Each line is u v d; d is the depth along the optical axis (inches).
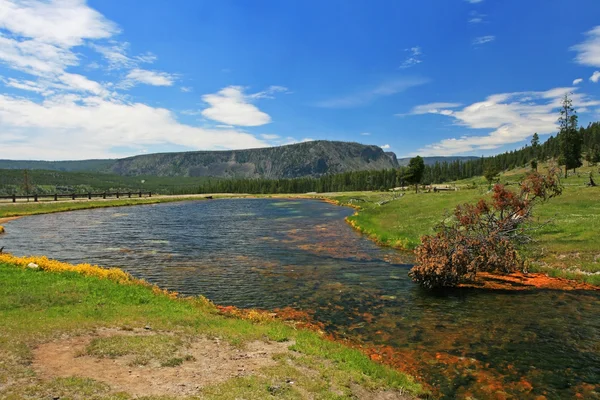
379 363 492.1
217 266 1066.7
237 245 1411.2
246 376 394.6
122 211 2918.3
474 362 501.4
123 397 314.8
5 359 367.2
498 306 719.7
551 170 1070.4
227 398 336.2
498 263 954.1
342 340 573.6
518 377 462.6
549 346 545.3
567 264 947.3
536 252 1059.3
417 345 554.9
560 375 466.9
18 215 2423.7
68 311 560.7
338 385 401.7
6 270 780.0
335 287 859.4
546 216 1424.7
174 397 326.6
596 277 848.3
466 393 428.8
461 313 684.7
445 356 519.2
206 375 390.3
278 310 711.1
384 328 620.7
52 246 1376.7
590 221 1270.9
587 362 498.0
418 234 1457.9
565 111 3228.3
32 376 338.3
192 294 805.9
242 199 5044.3
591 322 630.5
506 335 585.0
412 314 683.4
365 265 1077.1
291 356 465.1
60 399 299.6
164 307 640.4
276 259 1161.4
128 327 512.7
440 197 2527.1
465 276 909.8
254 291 828.6
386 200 3075.8
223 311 679.7
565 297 765.3
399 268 1042.1
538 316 662.5
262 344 507.8
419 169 3946.9
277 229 1876.2
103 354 413.1
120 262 1116.5
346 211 2938.0
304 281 909.8
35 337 437.1
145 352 430.0
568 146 3193.9
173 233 1736.0
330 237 1600.6
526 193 1104.8
